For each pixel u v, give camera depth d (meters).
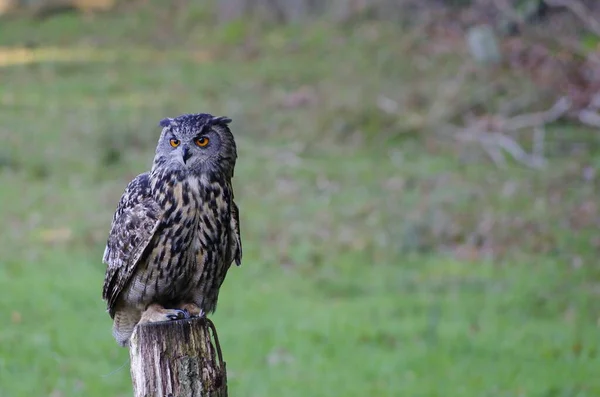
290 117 25.36
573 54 25.77
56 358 11.98
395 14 31.36
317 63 30.22
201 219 7.06
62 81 30.28
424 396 11.20
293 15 34.41
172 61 32.44
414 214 18.69
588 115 23.92
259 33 34.06
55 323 13.23
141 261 7.09
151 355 5.68
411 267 16.39
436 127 24.08
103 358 12.09
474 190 20.16
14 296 14.40
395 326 13.54
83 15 39.38
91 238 17.55
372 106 25.05
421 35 29.66
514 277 15.77
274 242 17.61
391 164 22.30
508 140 22.73
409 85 26.53
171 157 7.06
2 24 38.84
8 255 16.59
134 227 7.04
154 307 7.12
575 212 18.58
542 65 25.98
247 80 29.31
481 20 28.77
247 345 12.77
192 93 28.36
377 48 29.83
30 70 31.84
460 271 16.16
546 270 16.03
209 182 7.09
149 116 25.83
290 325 13.57
